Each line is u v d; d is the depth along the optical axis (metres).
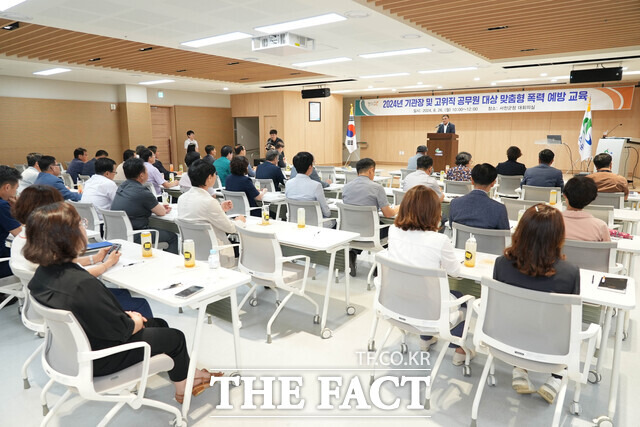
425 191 2.46
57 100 11.71
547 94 13.48
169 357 2.14
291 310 3.77
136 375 1.97
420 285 2.27
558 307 1.86
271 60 8.80
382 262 2.35
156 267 2.66
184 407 2.27
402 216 2.51
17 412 2.42
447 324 2.25
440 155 11.06
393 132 18.22
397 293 2.38
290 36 6.40
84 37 6.71
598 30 6.33
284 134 14.94
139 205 4.11
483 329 2.12
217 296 2.38
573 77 8.52
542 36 6.70
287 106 14.90
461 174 6.55
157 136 14.37
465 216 3.14
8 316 3.63
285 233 3.50
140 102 13.16
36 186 2.49
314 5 5.00
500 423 2.32
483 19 5.72
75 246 1.84
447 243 2.40
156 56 8.35
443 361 2.97
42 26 6.09
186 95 14.75
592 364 2.89
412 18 5.71
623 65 9.41
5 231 3.27
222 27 6.02
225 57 8.48
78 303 1.77
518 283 2.05
